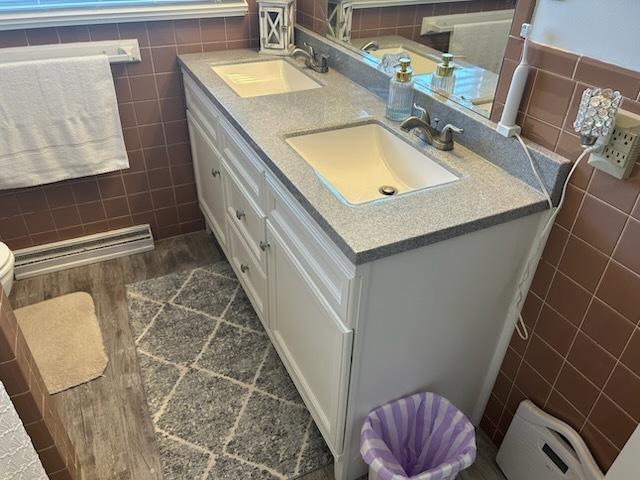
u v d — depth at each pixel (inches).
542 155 45.6
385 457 49.1
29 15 71.6
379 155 62.5
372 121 62.1
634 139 37.7
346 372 47.6
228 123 66.2
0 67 70.9
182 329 79.7
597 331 46.0
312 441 63.8
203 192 93.9
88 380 70.6
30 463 42.3
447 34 56.0
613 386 45.6
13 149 76.7
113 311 83.0
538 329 52.7
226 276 91.4
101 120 80.8
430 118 59.7
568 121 43.6
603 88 39.8
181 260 95.6
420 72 62.4
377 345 47.4
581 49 40.9
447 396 60.2
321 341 52.0
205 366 73.4
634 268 41.2
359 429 54.2
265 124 59.7
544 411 54.2
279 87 84.3
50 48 75.0
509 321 55.6
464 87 55.1
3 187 79.0
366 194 57.4
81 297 85.4
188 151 94.2
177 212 99.8
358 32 72.6
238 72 82.9
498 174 50.1
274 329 68.5
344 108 65.5
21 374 42.7
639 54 36.7
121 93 83.4
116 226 95.3
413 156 56.6
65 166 81.7
